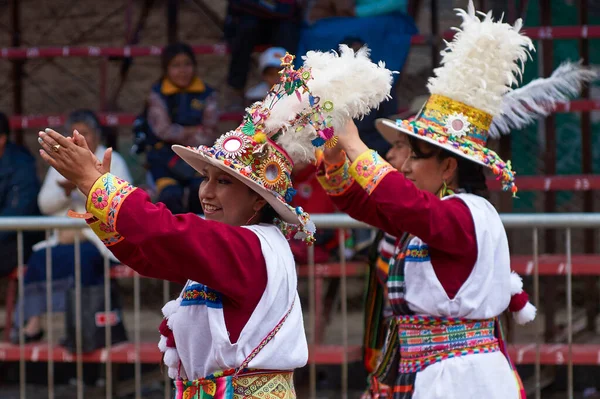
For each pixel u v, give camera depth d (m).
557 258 13.09
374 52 13.64
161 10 18.95
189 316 5.93
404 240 7.44
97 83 18.89
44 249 12.87
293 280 6.00
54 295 12.63
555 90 8.32
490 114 7.48
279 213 6.13
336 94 6.11
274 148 5.96
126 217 5.48
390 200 6.75
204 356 5.94
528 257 13.46
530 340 13.62
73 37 19.19
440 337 7.10
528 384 12.91
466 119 7.38
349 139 6.96
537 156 15.87
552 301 13.44
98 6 19.16
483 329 7.16
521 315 7.83
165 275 6.32
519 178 13.38
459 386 6.97
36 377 14.36
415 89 16.42
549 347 12.02
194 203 12.98
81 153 5.61
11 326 13.61
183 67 13.27
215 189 6.10
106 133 14.45
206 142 13.37
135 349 12.27
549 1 14.56
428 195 6.89
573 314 15.88
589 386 13.20
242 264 5.71
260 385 5.91
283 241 6.07
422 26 17.41
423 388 7.04
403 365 7.27
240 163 5.86
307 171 12.49
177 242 5.48
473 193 7.64
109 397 11.53
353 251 12.66
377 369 7.59
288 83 5.99
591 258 13.05
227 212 6.09
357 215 7.56
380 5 13.80
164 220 5.51
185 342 5.96
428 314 7.13
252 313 5.82
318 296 12.39
